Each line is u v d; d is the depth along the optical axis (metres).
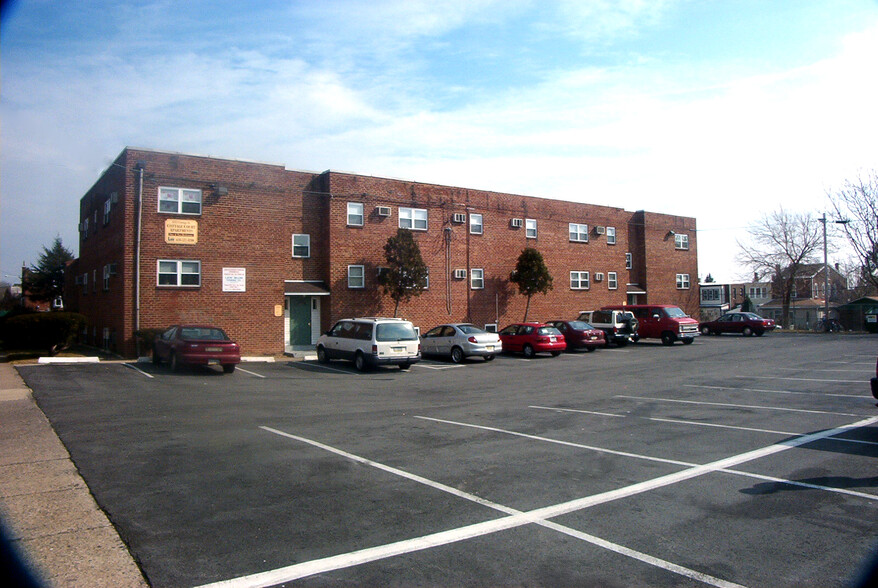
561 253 35.50
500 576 4.49
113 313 23.30
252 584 4.34
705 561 4.76
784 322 54.06
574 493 6.53
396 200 28.30
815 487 6.68
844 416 10.95
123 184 21.91
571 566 4.68
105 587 4.27
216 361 17.83
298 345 25.84
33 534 5.27
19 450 8.37
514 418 11.13
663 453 8.31
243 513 5.86
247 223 23.83
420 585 4.35
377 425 10.44
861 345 29.23
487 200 31.95
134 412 11.52
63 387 14.73
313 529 5.45
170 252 22.33
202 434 9.55
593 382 16.69
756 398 13.25
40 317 21.66
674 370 19.53
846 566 4.64
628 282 39.81
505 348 26.22
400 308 28.16
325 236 26.52
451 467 7.60
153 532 5.34
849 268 53.59
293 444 8.88
